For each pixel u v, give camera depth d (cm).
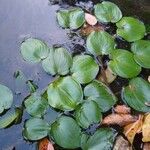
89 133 45
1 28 54
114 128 46
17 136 45
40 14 55
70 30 54
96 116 45
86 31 54
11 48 52
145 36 54
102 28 55
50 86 47
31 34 54
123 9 57
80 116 45
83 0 57
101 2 57
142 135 45
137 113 47
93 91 47
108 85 50
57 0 57
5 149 44
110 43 52
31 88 48
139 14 56
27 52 50
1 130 45
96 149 43
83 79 48
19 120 46
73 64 49
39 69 51
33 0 56
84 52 52
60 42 53
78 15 54
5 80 49
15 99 48
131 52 51
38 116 45
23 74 49
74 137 43
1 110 45
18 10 55
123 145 44
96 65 49
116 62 50
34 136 44
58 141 43
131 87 48
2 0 56
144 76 51
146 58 50
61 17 54
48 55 50
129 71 49
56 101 45
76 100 46
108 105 47
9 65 51
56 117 46
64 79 47
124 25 54
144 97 47
